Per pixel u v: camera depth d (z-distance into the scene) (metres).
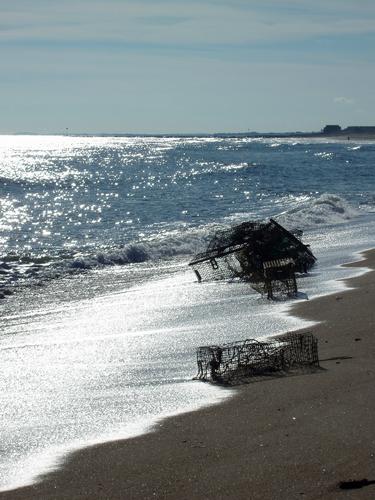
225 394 15.82
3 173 118.62
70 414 15.15
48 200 77.94
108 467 12.09
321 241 44.19
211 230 48.16
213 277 33.72
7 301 28.84
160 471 11.74
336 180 98.44
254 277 31.89
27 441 13.61
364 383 15.61
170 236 46.72
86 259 38.50
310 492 10.55
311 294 27.88
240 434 13.13
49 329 23.97
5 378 18.14
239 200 74.38
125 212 65.81
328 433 12.72
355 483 10.75
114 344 21.52
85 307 27.62
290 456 11.84
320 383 15.88
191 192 84.56
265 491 10.69
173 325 23.97
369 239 44.31
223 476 11.32
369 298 25.98
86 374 18.36
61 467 12.23
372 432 12.58
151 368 18.70
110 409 15.37
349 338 20.30
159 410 15.09
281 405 14.59
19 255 40.91
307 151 199.88
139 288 31.75
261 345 18.42
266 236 33.69
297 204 67.94
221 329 22.91
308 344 18.52
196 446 12.73
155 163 149.88
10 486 11.54
